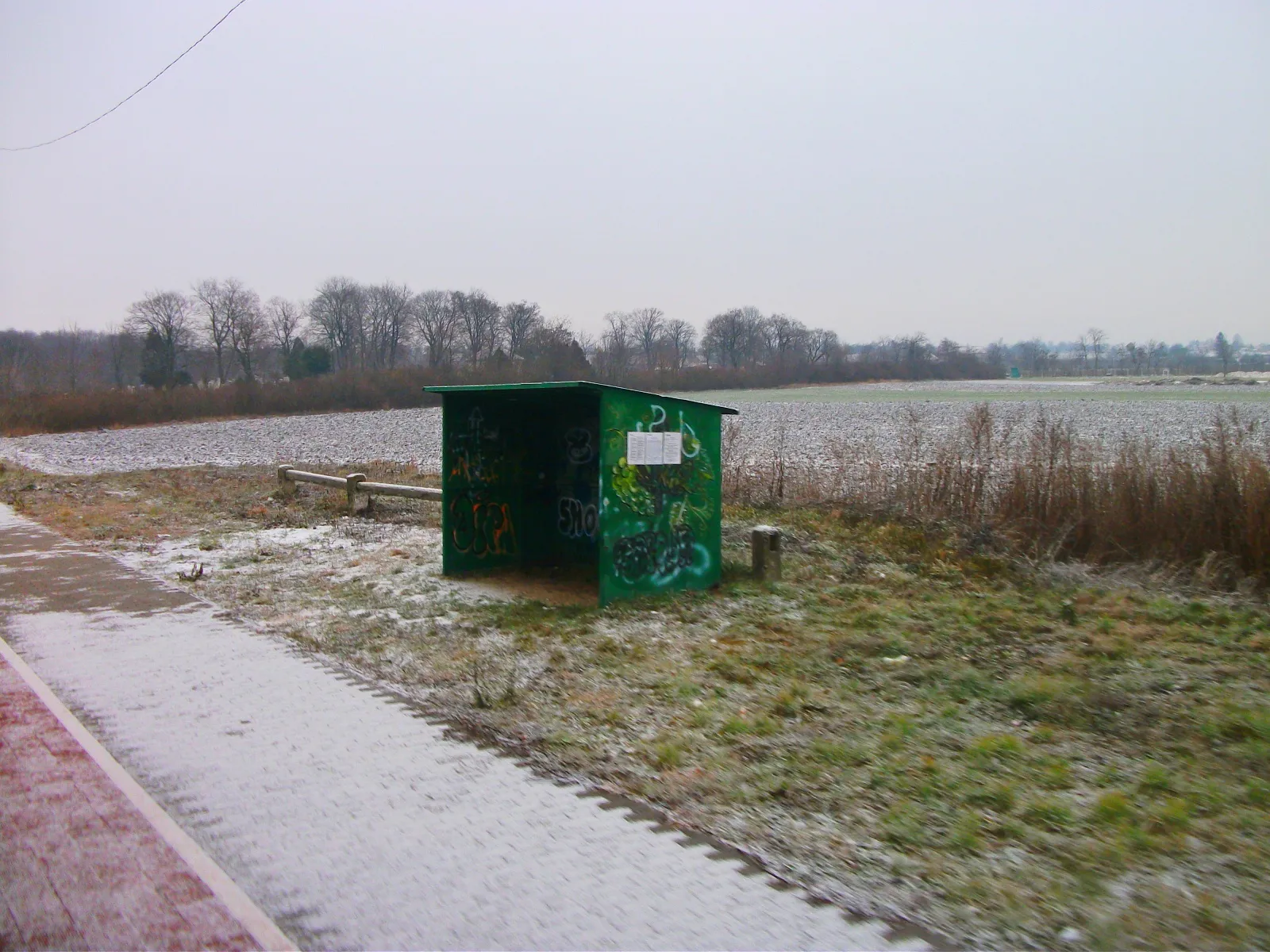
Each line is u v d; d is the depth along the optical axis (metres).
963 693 6.52
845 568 10.71
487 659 7.70
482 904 4.01
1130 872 4.16
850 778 5.20
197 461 31.56
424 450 33.72
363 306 97.69
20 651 8.18
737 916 3.87
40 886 4.20
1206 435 12.62
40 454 36.78
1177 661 7.24
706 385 85.94
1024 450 13.16
